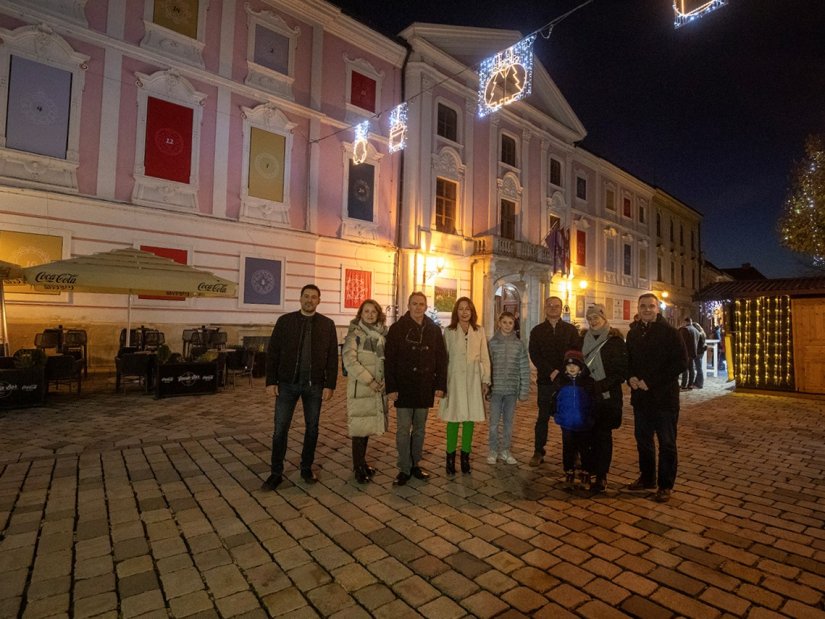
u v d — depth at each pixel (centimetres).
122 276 803
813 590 269
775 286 1089
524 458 532
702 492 428
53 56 1105
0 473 443
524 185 2303
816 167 1323
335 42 1641
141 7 1238
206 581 269
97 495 394
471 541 323
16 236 1053
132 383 972
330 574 279
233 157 1391
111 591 258
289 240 1486
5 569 277
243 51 1423
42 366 754
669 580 278
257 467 475
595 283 2797
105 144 1172
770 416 808
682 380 1186
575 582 274
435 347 449
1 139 1038
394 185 1802
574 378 427
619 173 3025
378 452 542
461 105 2020
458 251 1967
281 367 427
